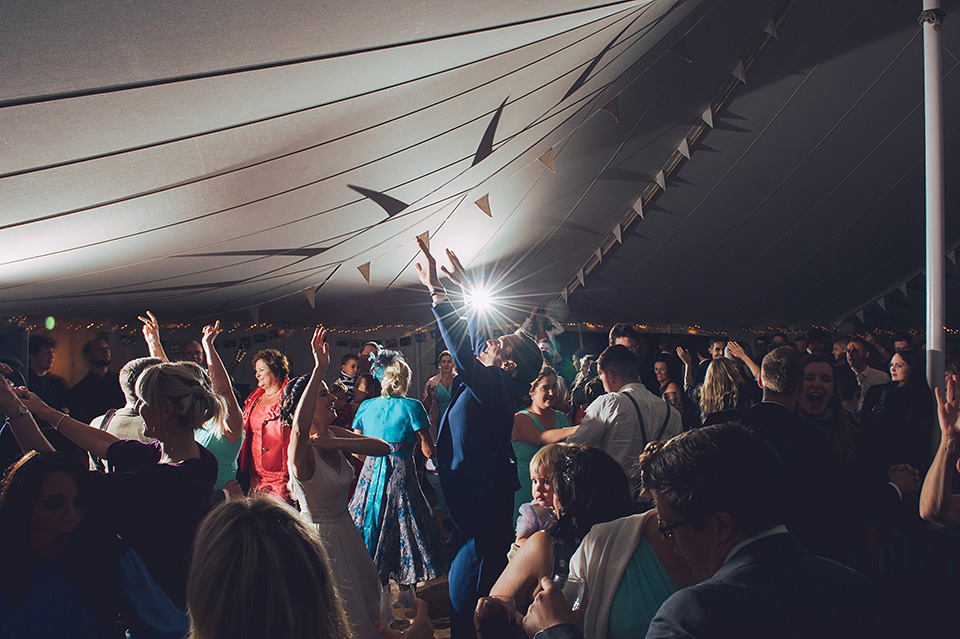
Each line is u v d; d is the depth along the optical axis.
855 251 9.22
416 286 7.04
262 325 7.49
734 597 1.10
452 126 2.98
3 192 1.72
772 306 10.51
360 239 4.33
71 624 1.56
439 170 3.57
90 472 1.75
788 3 5.34
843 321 11.45
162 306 4.93
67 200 1.92
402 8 1.66
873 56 6.13
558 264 8.23
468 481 2.74
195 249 3.12
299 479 2.72
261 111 1.89
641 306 9.88
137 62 1.38
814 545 2.06
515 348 3.04
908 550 2.10
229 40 1.45
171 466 1.97
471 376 2.75
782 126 6.69
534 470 1.91
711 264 8.94
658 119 6.03
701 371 6.16
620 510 1.77
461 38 2.07
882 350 7.55
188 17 1.29
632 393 3.14
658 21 3.51
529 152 4.53
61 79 1.33
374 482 4.17
